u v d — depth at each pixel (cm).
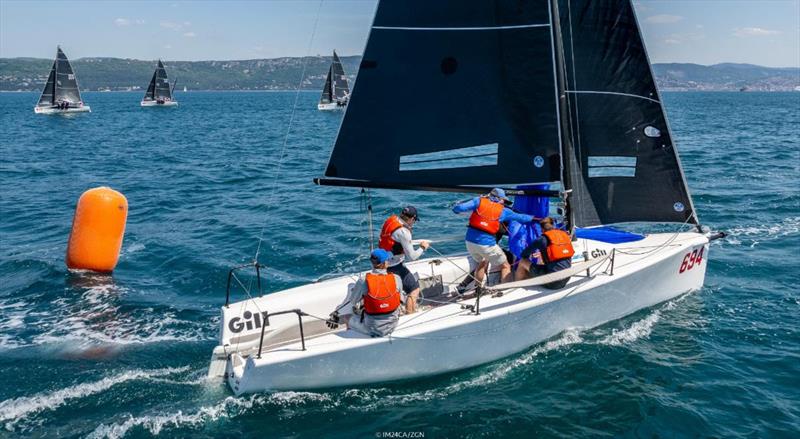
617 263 959
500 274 945
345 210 1767
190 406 731
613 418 721
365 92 807
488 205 849
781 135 4172
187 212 1783
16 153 3416
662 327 941
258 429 693
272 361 716
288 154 3338
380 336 757
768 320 965
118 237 1220
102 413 718
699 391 774
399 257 820
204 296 1102
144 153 3444
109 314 1012
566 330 895
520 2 802
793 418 718
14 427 690
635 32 906
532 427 703
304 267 1259
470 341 802
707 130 4641
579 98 918
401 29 797
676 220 988
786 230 1457
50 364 835
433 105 823
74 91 8469
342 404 741
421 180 841
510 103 830
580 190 947
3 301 1066
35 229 1587
